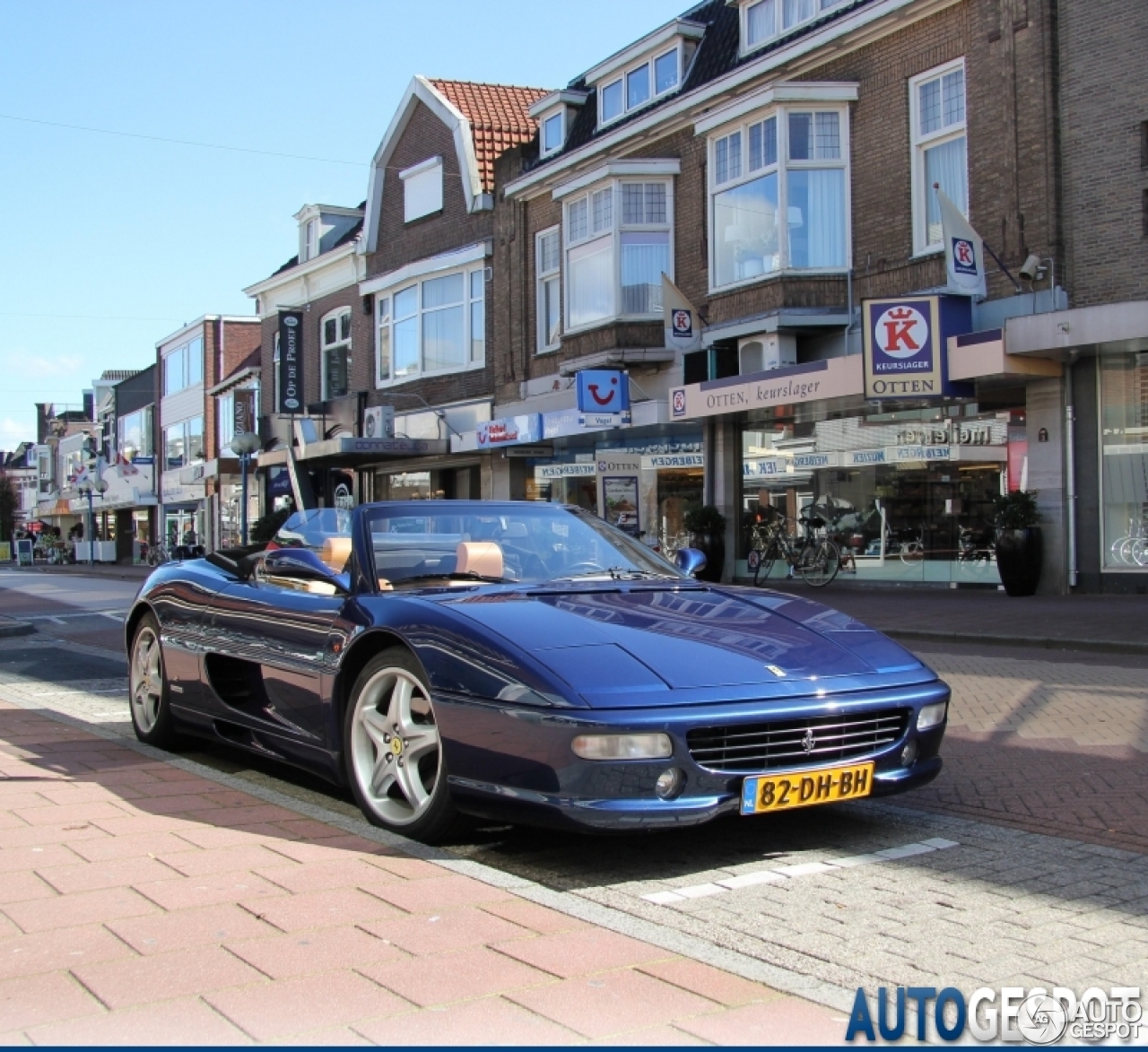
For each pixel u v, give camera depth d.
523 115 26.78
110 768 5.48
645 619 4.37
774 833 4.57
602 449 22.47
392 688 4.48
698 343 18.84
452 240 26.17
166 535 48.00
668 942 3.19
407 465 28.09
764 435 19.17
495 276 24.62
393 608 4.46
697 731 3.75
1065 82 14.23
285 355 31.41
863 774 4.07
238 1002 2.71
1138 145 13.58
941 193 14.25
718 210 18.56
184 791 4.93
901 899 3.73
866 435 17.50
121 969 2.90
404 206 27.75
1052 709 7.52
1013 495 14.66
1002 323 14.64
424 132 27.08
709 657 4.05
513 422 22.52
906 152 16.19
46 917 3.28
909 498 16.92
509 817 3.83
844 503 17.88
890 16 16.12
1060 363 14.27
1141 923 3.51
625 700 3.73
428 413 26.56
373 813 4.39
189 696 5.79
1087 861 4.19
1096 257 13.93
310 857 3.90
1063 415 14.40
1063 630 11.27
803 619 4.68
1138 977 3.08
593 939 3.18
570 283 21.33
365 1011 2.67
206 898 3.45
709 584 5.30
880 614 13.66
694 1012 2.73
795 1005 2.81
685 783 3.73
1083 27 14.08
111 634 14.49
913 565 16.81
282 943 3.09
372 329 28.94
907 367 14.59
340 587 4.86
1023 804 5.07
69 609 19.16
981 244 14.54
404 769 4.29
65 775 5.28
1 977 2.85
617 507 19.23
